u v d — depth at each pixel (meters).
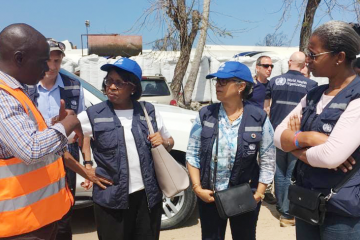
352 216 2.00
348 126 1.95
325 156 1.96
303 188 2.14
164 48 10.83
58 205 2.08
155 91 8.28
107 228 2.65
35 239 1.96
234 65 2.61
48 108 3.09
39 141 1.78
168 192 2.69
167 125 4.30
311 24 8.84
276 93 4.54
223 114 2.70
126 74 2.60
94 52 14.79
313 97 2.26
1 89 1.80
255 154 2.63
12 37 1.85
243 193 2.56
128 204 2.59
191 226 4.37
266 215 4.76
